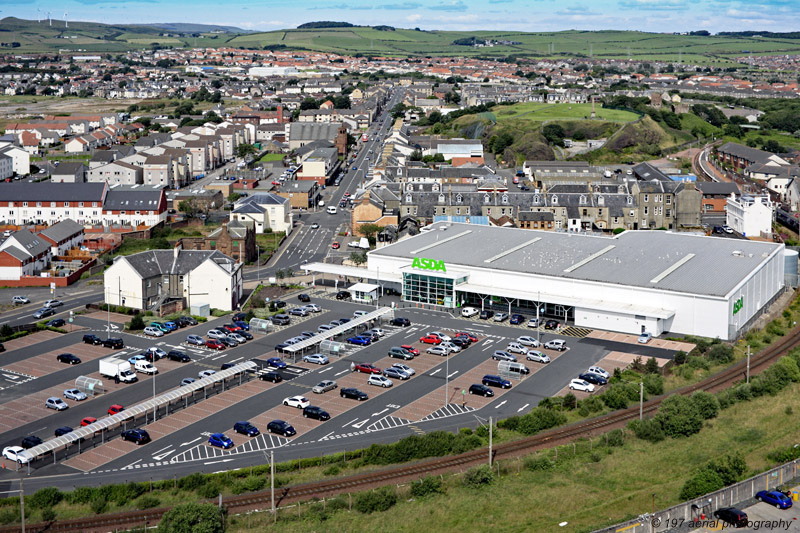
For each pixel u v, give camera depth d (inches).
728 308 6653.5
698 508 4062.5
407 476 4569.4
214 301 7691.9
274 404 5570.9
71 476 4640.8
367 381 5940.0
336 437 5064.0
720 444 4921.3
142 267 7696.9
